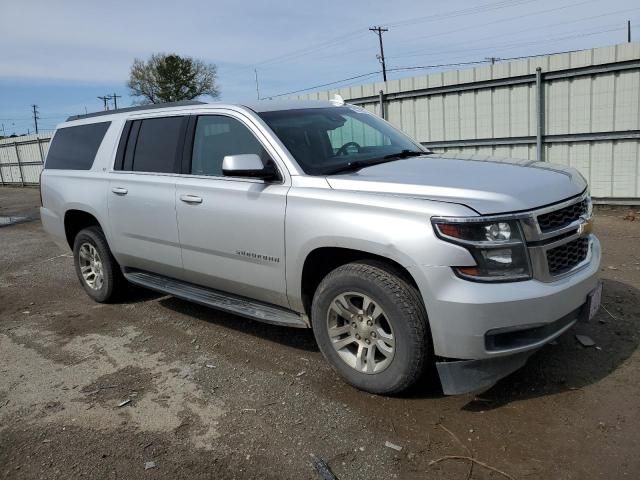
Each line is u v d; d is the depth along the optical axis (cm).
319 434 333
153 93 6819
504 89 1045
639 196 948
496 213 314
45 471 317
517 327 315
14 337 539
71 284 724
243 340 484
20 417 381
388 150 459
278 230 396
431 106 1148
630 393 351
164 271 520
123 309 596
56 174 632
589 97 958
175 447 331
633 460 289
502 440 314
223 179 443
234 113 447
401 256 329
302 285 396
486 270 314
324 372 412
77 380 432
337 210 362
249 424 350
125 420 366
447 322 319
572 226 341
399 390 354
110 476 308
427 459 303
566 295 327
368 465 302
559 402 347
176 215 476
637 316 466
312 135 436
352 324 370
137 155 533
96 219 580
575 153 998
